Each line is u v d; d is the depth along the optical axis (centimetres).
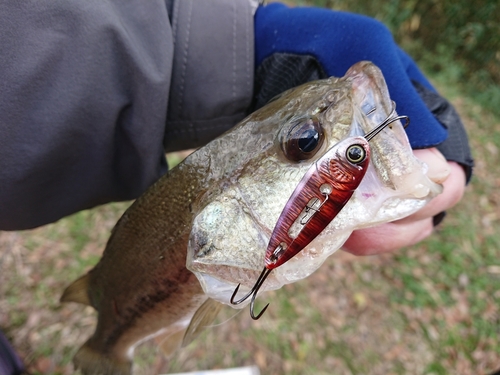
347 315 49
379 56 17
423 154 16
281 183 14
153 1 16
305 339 46
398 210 14
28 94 15
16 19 14
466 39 92
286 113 15
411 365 47
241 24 18
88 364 26
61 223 48
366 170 13
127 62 16
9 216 17
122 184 20
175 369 41
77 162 17
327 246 14
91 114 16
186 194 16
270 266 14
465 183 20
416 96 17
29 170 16
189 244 15
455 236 59
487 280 56
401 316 51
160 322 21
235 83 19
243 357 43
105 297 22
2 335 34
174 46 18
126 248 19
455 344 50
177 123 19
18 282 43
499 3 86
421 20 96
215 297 15
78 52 15
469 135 77
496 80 92
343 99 14
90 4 15
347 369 46
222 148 15
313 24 18
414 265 55
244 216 15
